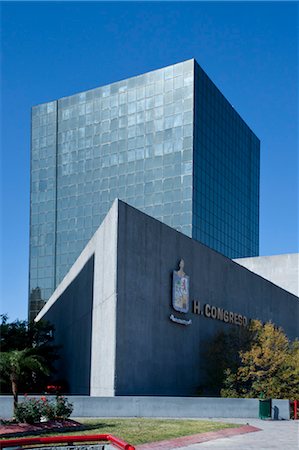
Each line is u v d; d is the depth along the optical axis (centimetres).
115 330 2808
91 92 10412
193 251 3741
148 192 9300
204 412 2692
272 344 3656
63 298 5069
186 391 3456
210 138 9594
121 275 2895
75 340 4197
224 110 10281
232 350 3653
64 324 4888
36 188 10931
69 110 10681
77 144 10456
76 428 2009
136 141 9619
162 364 3212
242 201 10938
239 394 3369
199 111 9238
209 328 3881
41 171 10919
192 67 9175
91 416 2492
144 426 2158
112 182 9838
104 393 2948
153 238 3244
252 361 3447
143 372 3005
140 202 9362
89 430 2009
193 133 8981
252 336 3747
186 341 3528
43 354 4609
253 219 11556
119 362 2809
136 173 9519
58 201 10594
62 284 5241
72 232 10312
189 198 8850
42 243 10706
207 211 9319
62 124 10744
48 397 2352
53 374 5144
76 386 4038
